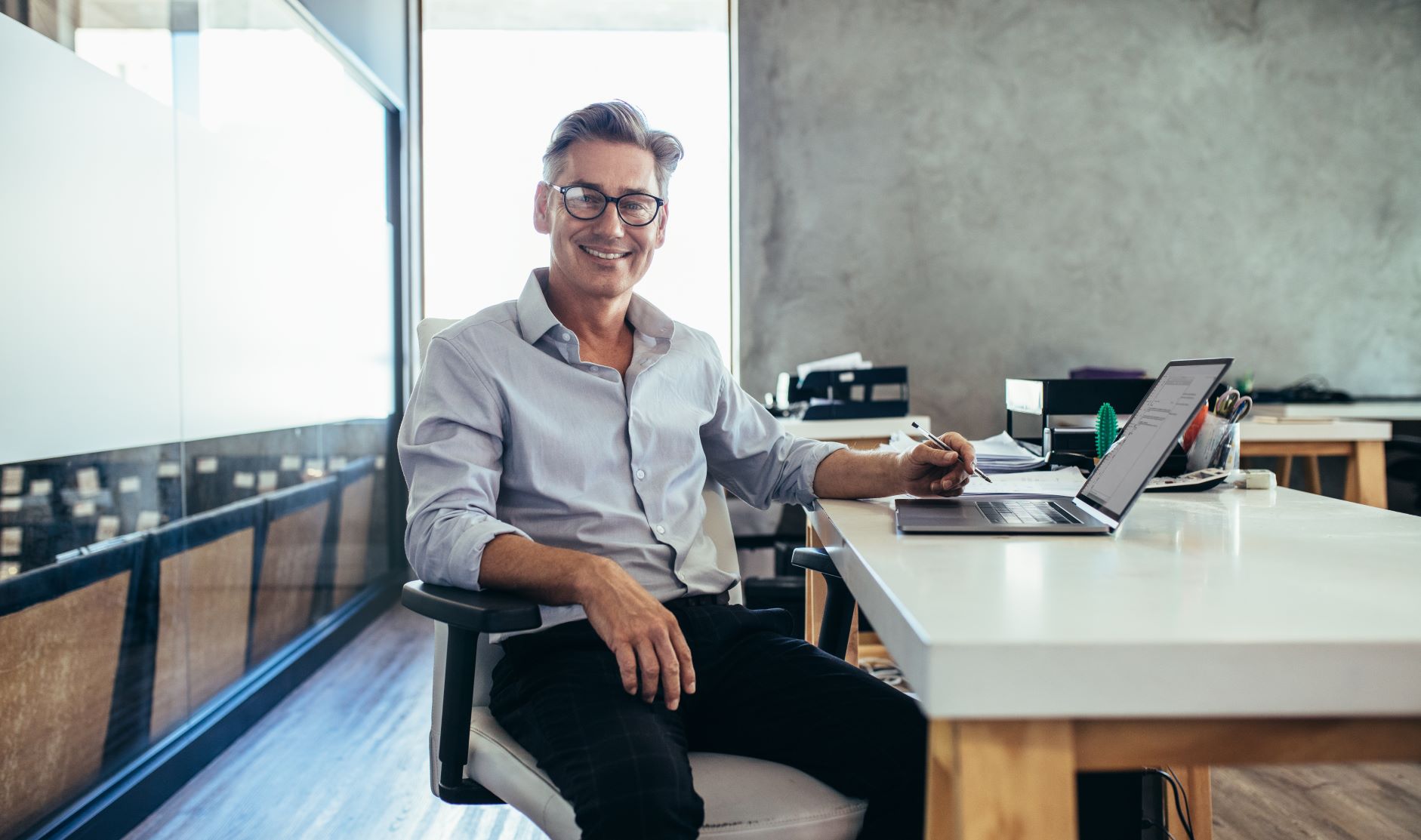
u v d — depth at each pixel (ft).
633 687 3.28
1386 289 13.94
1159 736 1.95
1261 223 13.85
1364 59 13.82
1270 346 13.89
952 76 13.69
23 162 5.48
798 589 8.54
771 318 13.70
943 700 1.88
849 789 3.40
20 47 5.44
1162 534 3.26
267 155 9.30
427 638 11.76
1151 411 3.63
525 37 14.34
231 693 8.55
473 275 14.44
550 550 3.62
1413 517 3.60
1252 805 6.85
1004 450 6.00
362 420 12.62
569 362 4.46
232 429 8.52
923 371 13.79
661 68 14.28
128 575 6.73
